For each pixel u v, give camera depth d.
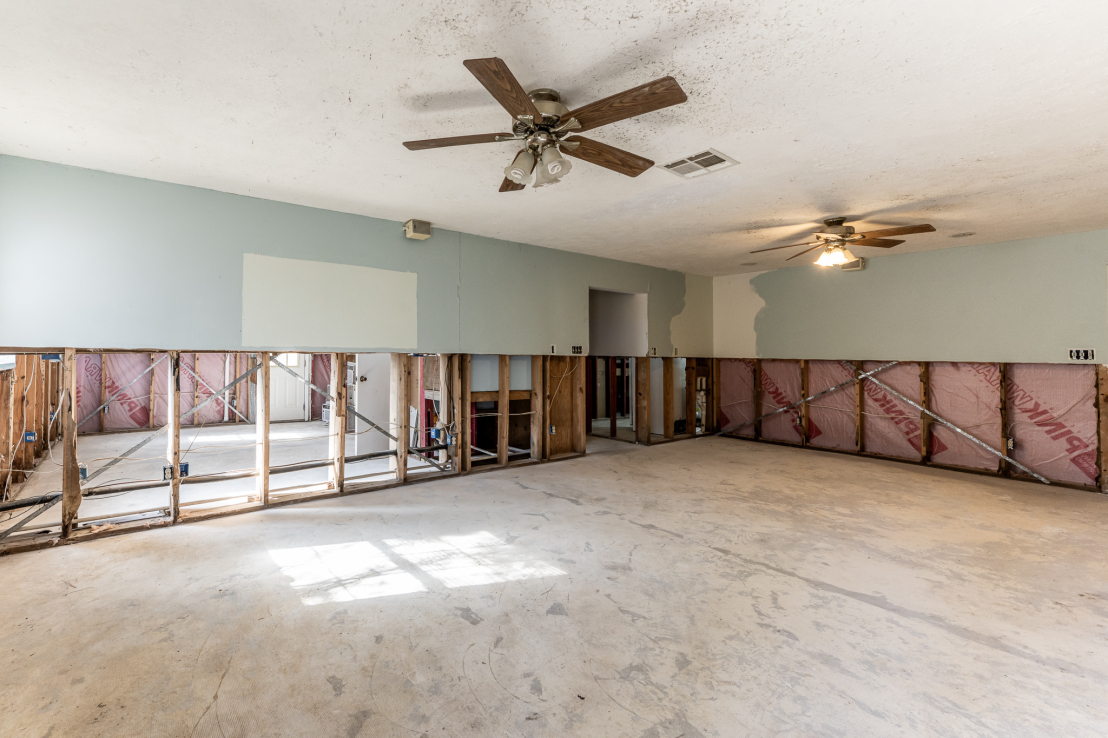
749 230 5.06
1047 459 5.16
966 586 2.82
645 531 3.68
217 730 1.75
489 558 3.19
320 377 10.11
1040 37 1.93
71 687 1.96
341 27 1.91
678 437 7.71
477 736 1.74
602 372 10.16
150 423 8.58
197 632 2.35
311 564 3.10
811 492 4.73
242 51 2.07
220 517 3.97
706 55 2.09
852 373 6.62
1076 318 5.00
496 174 3.46
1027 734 1.74
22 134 2.85
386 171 3.41
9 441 4.59
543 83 2.29
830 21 1.86
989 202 4.07
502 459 5.77
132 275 3.52
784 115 2.62
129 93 2.40
